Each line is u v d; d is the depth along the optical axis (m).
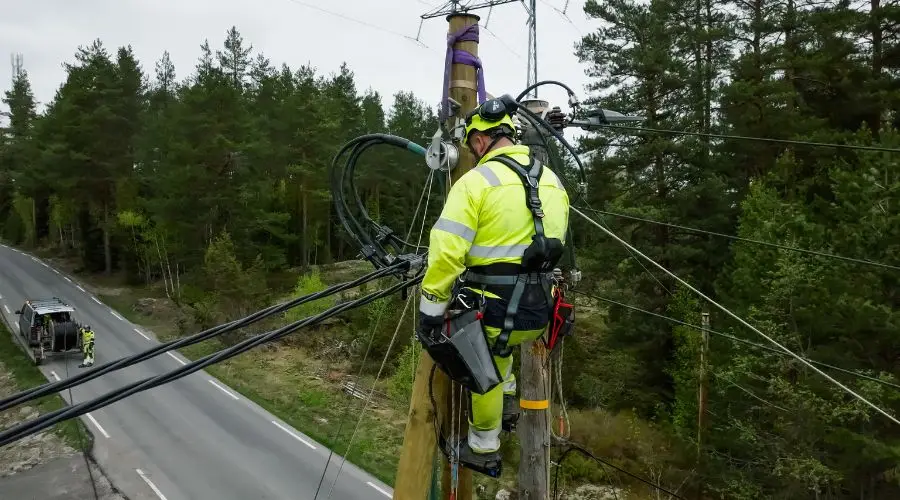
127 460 17.67
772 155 25.59
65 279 45.81
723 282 21.70
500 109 3.00
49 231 62.97
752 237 18.28
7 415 21.56
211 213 39.06
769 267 16.59
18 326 31.77
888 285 14.88
